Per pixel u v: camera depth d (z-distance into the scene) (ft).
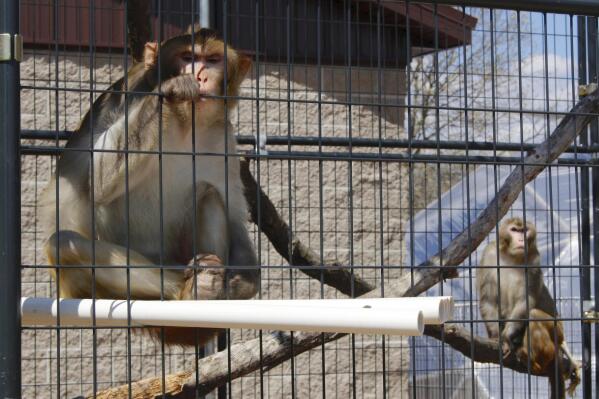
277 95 41.42
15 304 14.92
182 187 23.70
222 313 15.78
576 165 19.43
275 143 32.71
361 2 41.88
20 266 15.08
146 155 21.20
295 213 40.98
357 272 42.04
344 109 42.42
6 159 14.98
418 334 14.55
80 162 22.13
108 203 22.30
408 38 18.04
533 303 40.42
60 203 22.13
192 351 39.45
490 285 41.47
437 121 17.80
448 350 42.27
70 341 38.65
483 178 45.73
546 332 34.37
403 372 41.96
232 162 23.98
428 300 15.74
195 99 18.16
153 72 22.15
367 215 42.60
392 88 42.96
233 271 22.41
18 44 15.17
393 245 43.01
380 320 14.71
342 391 41.09
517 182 24.52
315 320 15.16
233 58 23.12
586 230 26.45
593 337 26.76
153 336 21.76
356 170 42.63
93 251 16.43
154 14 37.88
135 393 22.71
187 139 22.30
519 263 40.55
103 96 22.72
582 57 26.58
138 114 21.24
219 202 23.66
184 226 24.04
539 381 43.16
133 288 21.42
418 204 69.87
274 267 16.96
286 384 40.68
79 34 37.01
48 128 39.55
